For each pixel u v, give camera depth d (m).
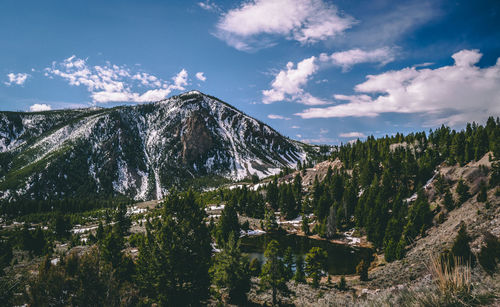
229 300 35.41
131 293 20.81
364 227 98.88
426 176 106.12
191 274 21.84
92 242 74.25
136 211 176.62
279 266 41.88
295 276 53.28
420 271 42.91
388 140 174.62
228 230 87.19
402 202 94.38
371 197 103.69
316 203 129.25
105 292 17.62
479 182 75.38
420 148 137.88
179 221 24.09
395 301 6.89
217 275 35.66
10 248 48.00
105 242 31.11
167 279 21.08
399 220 80.56
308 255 52.47
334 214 101.31
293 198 129.00
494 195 64.00
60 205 180.75
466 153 90.06
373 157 149.50
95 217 162.12
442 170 92.56
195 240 23.23
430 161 109.94
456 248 24.48
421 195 87.62
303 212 129.12
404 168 114.69
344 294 40.75
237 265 35.06
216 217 116.00
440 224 69.50
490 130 115.75
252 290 42.97
